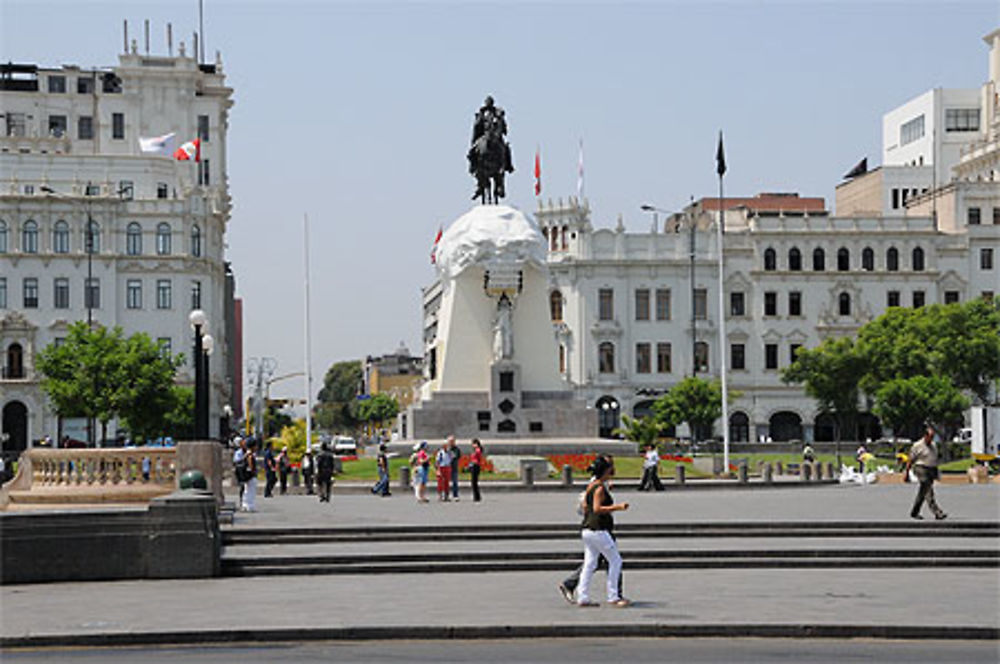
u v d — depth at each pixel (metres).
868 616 22.50
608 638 21.53
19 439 119.75
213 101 136.75
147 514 28.30
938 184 140.88
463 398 66.56
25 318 119.56
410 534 33.84
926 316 108.62
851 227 127.56
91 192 124.25
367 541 33.47
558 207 127.19
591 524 23.53
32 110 133.62
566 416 66.81
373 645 21.03
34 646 21.14
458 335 67.06
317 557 29.52
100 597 25.48
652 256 126.31
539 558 30.12
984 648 20.62
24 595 25.84
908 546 31.94
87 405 99.38
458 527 34.19
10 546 27.50
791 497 48.09
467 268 66.88
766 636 21.61
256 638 21.47
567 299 125.62
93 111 135.00
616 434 88.75
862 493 51.22
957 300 127.81
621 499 47.03
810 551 30.72
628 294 125.69
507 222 67.31
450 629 21.59
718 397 110.94
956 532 34.56
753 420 126.38
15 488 39.66
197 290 125.12
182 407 104.88
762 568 30.02
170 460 38.50
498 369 66.19
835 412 114.00
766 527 34.59
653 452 54.56
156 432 102.31
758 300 127.06
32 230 121.00
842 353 110.25
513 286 66.50
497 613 22.97
